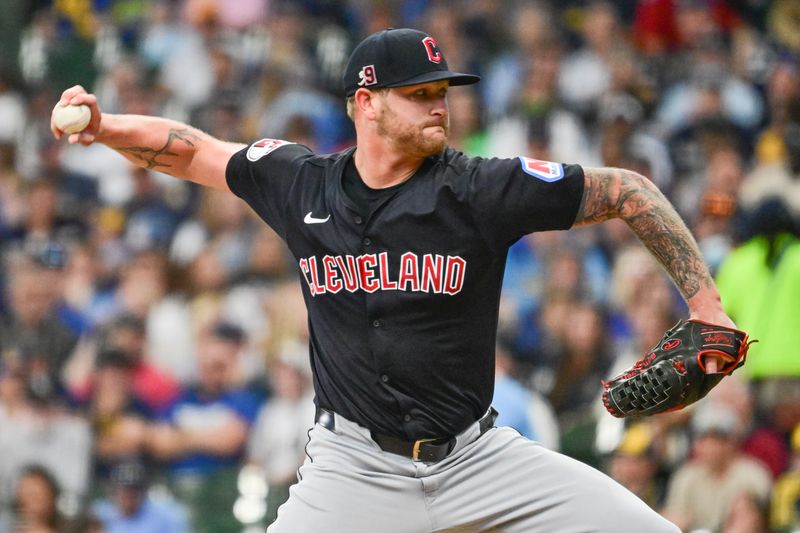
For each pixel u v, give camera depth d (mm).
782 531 28750
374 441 16344
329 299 16344
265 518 31859
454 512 16344
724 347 15172
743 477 28953
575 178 15484
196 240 43031
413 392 16125
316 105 50344
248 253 41188
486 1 56812
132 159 17656
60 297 39094
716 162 44188
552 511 16188
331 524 16344
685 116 49781
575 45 54719
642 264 37562
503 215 15609
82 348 36906
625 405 15641
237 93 52031
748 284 33406
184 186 45875
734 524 28359
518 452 16500
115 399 34156
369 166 16109
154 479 32844
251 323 38812
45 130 49938
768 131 48906
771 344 32562
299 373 34031
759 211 33625
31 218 43750
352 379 16344
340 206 16156
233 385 35250
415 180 16016
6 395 32688
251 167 17062
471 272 15828
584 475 16312
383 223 15898
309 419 33438
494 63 52594
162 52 53906
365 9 57062
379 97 15797
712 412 29953
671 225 15438
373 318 16047
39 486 30406
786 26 56750
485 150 47344
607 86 50906
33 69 55000
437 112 15781
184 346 38438
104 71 54438
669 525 16094
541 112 48031
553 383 33531
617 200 15484
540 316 36312
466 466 16359
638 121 48844
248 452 34281
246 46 53656
